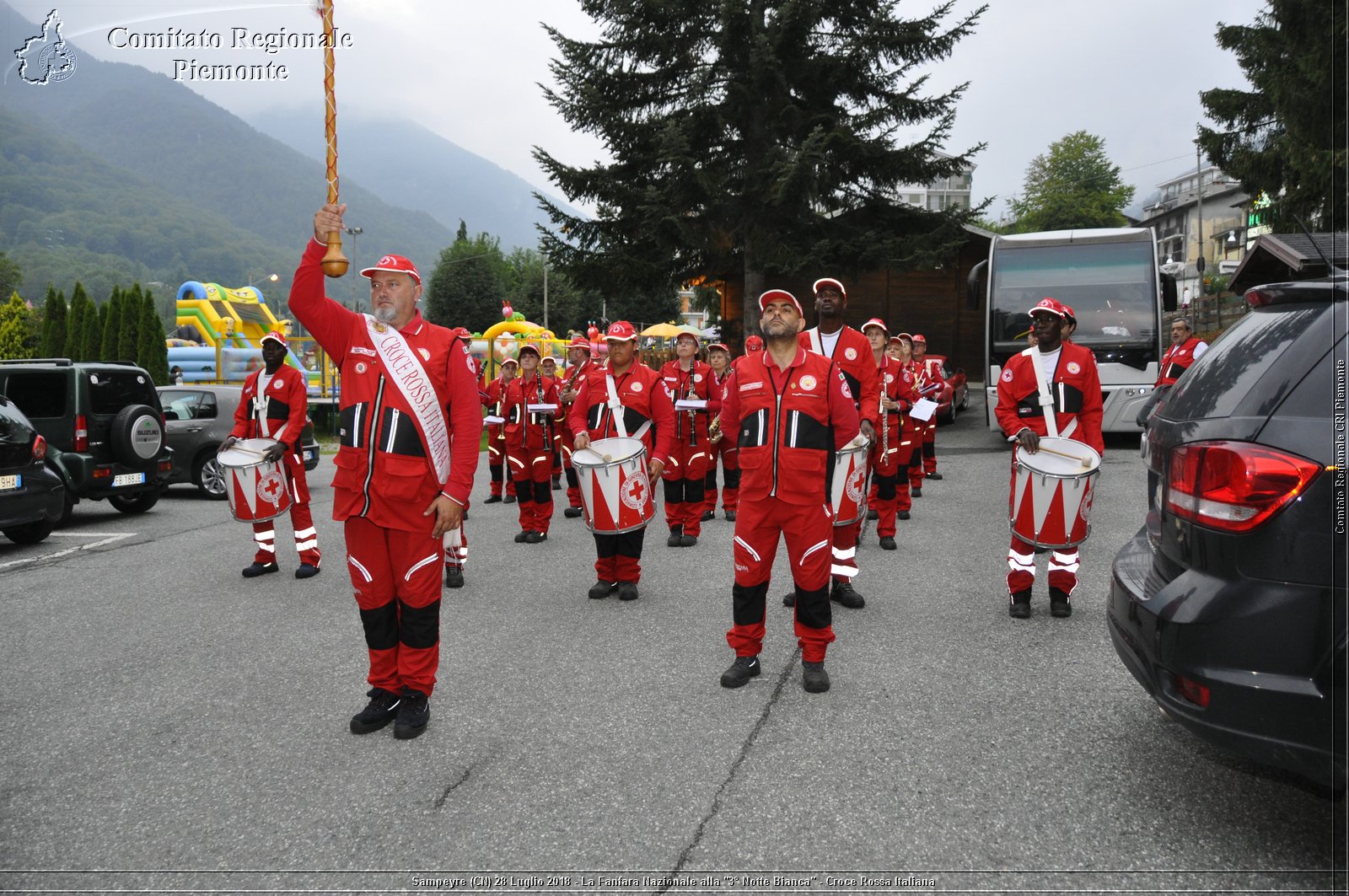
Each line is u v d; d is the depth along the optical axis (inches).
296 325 1320.1
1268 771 133.3
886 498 296.5
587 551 313.1
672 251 826.8
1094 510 353.1
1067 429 213.5
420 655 154.1
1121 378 532.1
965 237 859.4
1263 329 114.6
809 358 169.0
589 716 159.3
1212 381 117.6
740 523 172.1
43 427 370.3
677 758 141.3
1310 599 99.1
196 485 474.6
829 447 170.7
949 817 121.3
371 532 152.8
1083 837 115.5
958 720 154.0
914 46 826.8
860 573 263.3
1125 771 133.6
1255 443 104.3
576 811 125.2
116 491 389.1
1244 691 101.9
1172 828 117.4
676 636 206.5
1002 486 435.2
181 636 213.9
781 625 214.5
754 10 791.7
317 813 126.2
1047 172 2731.3
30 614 235.3
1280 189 630.5
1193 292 1806.1
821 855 112.7
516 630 214.1
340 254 144.6
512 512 410.9
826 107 842.8
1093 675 174.4
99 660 196.2
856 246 811.4
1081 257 558.3
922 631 205.2
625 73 848.9
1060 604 214.8
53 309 886.4
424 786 133.5
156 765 142.8
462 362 159.2
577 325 2997.0
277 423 274.1
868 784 131.1
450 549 257.1
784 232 836.0
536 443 325.7
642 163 837.8
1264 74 652.7
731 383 176.6
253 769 140.6
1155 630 111.7
